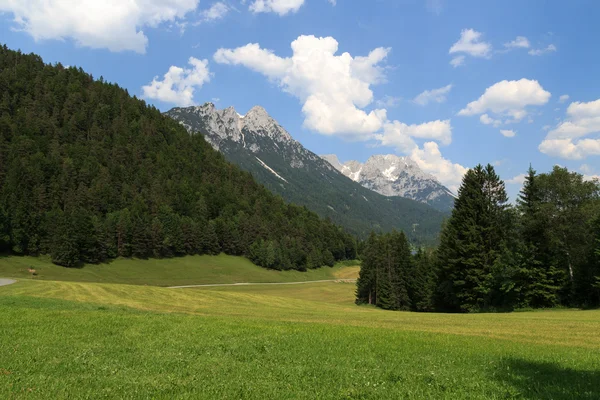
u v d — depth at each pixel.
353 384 10.99
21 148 152.75
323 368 12.74
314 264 192.88
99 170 169.00
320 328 22.14
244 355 14.35
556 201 55.38
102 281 108.81
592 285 49.66
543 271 54.31
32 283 56.00
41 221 119.19
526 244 55.97
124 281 113.75
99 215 144.38
